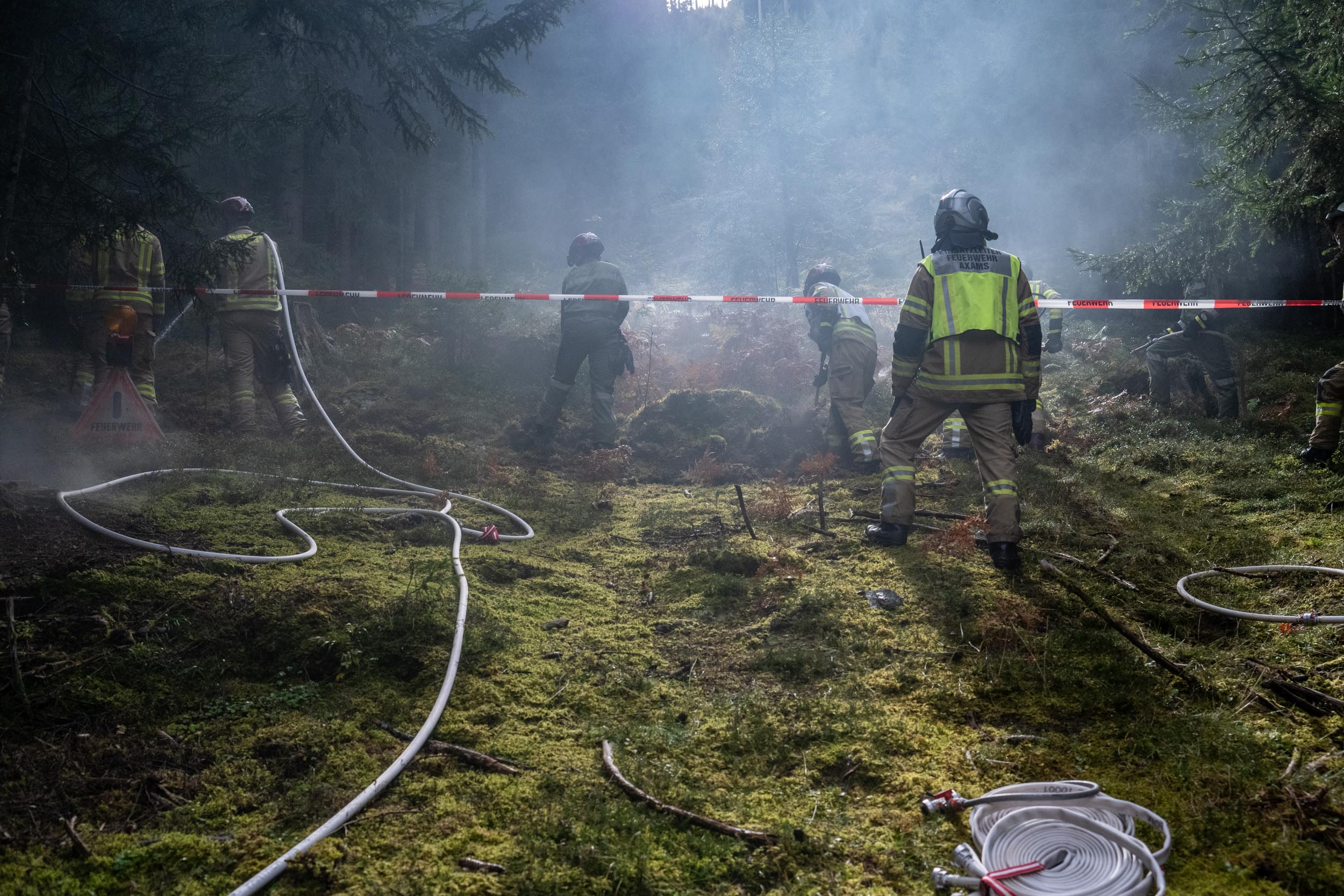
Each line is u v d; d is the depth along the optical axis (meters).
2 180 5.29
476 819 2.71
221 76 7.18
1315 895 2.38
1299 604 4.08
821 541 5.27
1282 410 7.08
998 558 4.59
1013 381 4.62
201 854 2.53
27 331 9.68
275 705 3.31
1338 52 6.61
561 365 7.67
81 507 4.69
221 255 5.98
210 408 8.22
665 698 3.52
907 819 2.71
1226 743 3.03
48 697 3.16
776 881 2.47
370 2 9.17
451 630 3.85
